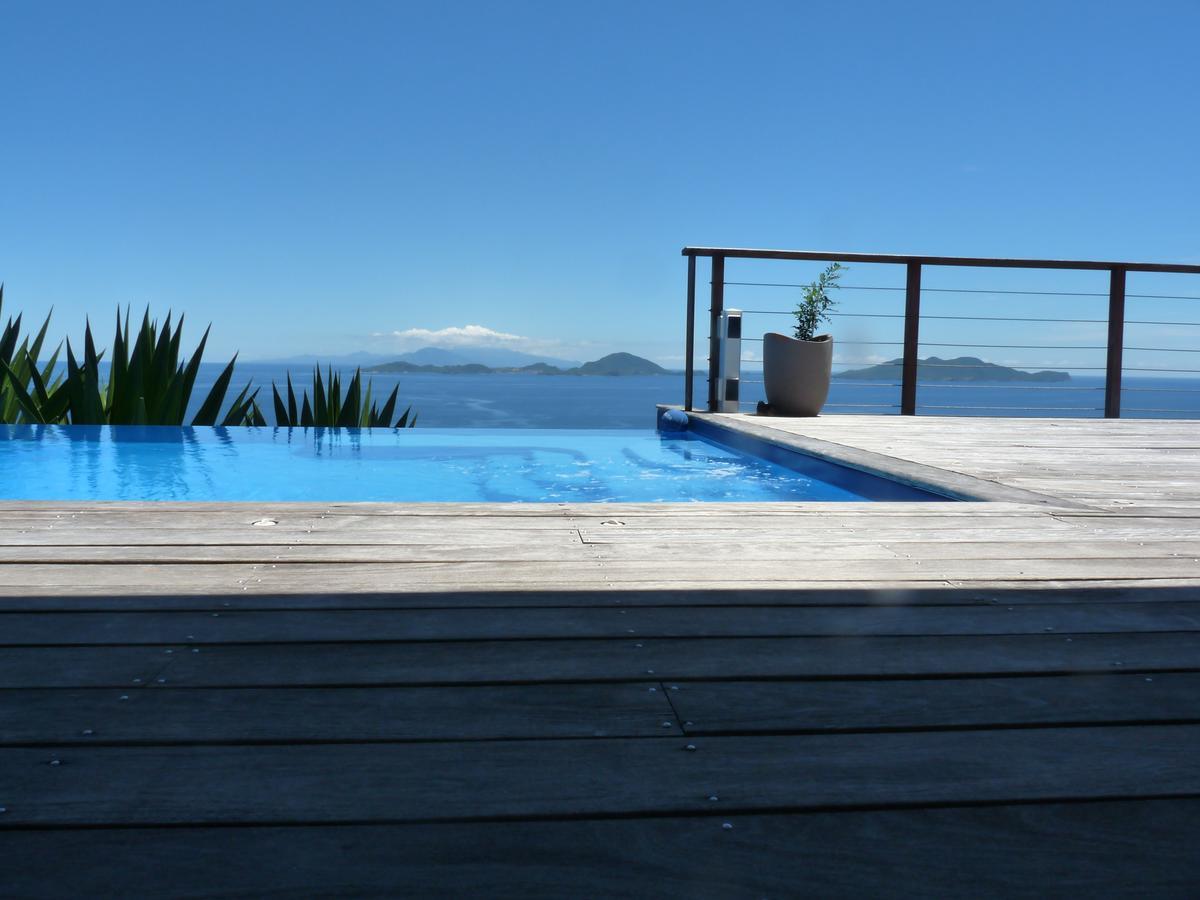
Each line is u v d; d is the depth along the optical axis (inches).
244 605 48.0
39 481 124.6
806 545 64.3
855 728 34.0
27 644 41.7
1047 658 41.9
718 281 198.8
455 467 140.1
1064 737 33.4
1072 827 26.9
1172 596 52.5
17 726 32.8
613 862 24.7
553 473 135.9
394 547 61.8
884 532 69.0
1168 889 23.5
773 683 38.5
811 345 189.2
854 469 113.9
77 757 30.4
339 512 74.0
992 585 54.2
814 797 28.5
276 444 158.4
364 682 37.6
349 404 219.1
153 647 41.5
